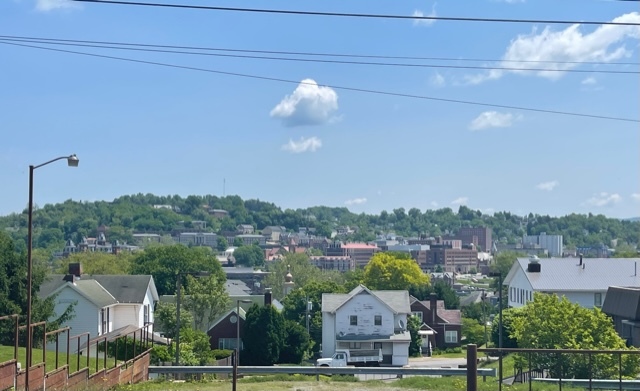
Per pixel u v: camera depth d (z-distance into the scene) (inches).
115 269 4628.4
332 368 1042.1
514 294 3223.4
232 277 7519.7
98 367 1072.2
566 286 2891.2
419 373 1030.4
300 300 3474.4
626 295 2069.4
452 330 3563.0
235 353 714.2
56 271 4741.6
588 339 1523.1
